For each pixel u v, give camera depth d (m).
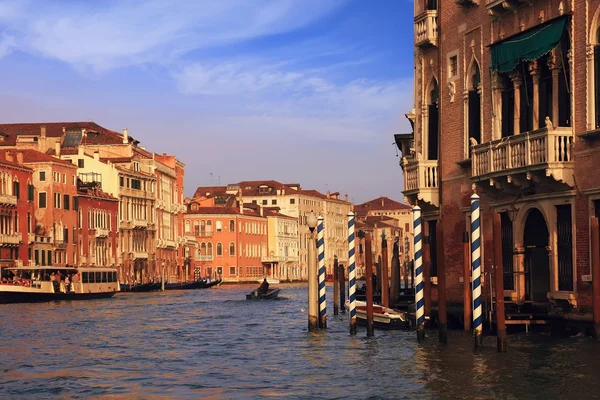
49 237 88.38
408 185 34.28
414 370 23.16
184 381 23.47
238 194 167.75
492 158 28.16
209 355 28.97
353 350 27.88
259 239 160.88
